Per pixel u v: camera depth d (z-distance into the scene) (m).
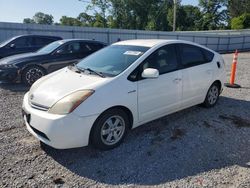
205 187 2.93
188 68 4.75
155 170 3.25
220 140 4.09
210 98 5.55
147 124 4.66
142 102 3.97
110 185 2.96
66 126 3.23
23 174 3.13
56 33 19.77
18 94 6.74
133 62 3.97
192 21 65.50
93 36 22.02
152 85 4.06
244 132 4.42
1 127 4.47
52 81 3.91
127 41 4.94
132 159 3.50
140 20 55.84
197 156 3.59
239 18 52.97
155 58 4.23
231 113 5.34
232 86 7.74
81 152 3.66
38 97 3.56
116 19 54.06
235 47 32.56
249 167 3.34
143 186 2.94
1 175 3.10
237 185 2.96
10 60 7.64
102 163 3.40
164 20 58.53
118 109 3.70
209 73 5.27
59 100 3.33
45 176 3.10
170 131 4.39
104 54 4.61
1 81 7.97
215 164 3.40
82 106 3.30
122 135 3.85
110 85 3.59
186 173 3.19
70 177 3.09
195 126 4.62
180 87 4.58
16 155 3.55
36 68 7.73
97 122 3.48
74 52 8.47
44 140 3.39
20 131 4.32
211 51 5.58
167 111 4.49
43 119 3.29
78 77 3.89
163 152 3.69
